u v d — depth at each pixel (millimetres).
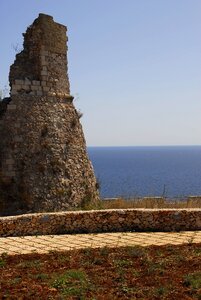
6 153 18531
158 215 15242
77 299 8141
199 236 14172
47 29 20266
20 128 18969
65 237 13984
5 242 13195
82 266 10430
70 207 19469
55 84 20750
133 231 15023
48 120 19891
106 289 8727
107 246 12508
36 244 12945
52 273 9766
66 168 19969
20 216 14312
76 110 22125
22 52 20469
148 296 8359
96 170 118500
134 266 10469
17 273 9820
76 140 21312
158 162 179375
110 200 22422
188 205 20844
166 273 9820
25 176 18438
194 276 9406
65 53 21641
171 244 12758
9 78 19812
